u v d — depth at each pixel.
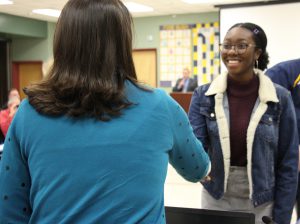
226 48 1.46
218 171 1.49
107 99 0.77
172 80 9.11
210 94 1.50
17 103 4.11
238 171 1.47
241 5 7.28
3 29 8.48
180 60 8.99
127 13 0.83
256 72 1.50
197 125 1.52
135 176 0.75
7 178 0.80
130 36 0.83
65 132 0.76
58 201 0.75
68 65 0.79
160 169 0.79
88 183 0.74
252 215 1.22
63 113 0.77
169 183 4.38
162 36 9.07
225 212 1.24
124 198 0.74
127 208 0.74
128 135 0.76
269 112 1.44
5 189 0.80
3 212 0.79
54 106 0.77
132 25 0.84
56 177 0.75
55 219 0.74
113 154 0.75
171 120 0.83
